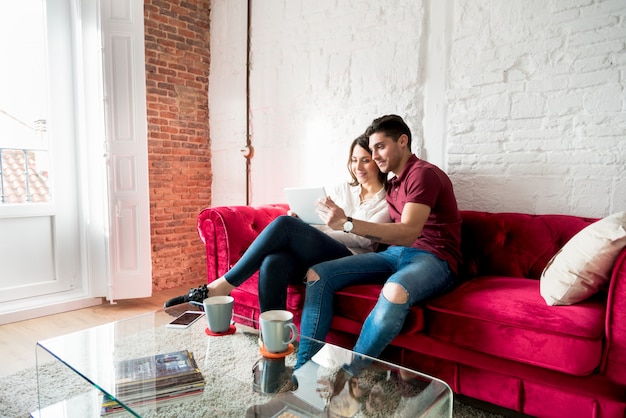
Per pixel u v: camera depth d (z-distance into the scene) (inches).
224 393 43.5
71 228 116.8
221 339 54.2
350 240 79.8
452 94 89.4
